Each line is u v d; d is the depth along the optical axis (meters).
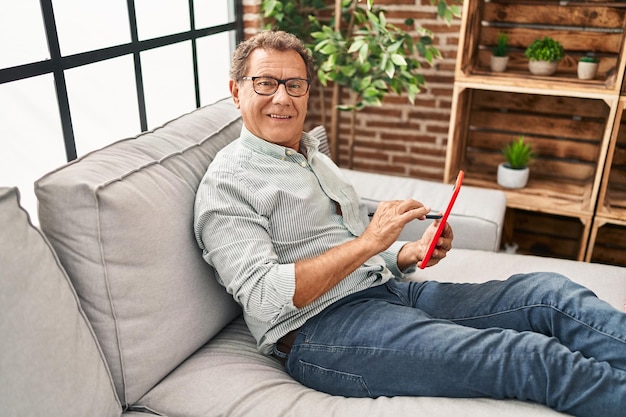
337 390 1.30
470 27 2.37
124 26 1.92
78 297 1.17
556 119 2.65
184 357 1.33
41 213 1.17
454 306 1.47
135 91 2.01
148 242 1.21
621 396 1.11
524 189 2.60
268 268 1.25
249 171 1.38
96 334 1.19
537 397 1.17
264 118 1.42
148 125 2.14
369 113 3.10
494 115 2.75
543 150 2.73
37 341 0.98
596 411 1.13
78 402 1.03
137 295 1.20
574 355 1.17
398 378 1.25
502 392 1.20
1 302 0.94
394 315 1.32
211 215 1.31
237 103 1.51
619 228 2.69
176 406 1.22
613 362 1.22
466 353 1.21
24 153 1.65
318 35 2.46
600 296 1.62
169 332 1.26
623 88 2.21
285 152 1.45
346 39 2.49
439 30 2.81
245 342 1.45
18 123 1.61
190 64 2.32
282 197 1.38
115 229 1.16
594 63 2.32
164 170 1.36
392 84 2.50
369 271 1.44
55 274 1.06
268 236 1.34
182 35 2.22
